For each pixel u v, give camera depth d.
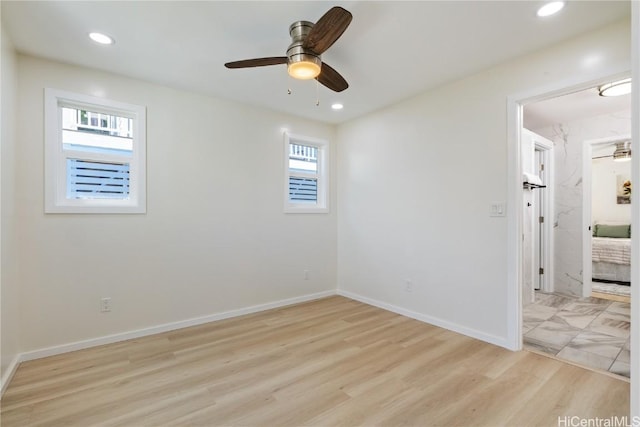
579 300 4.18
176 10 2.04
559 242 4.53
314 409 1.97
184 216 3.30
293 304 4.08
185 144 3.30
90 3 1.97
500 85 2.77
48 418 1.88
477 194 2.95
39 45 2.44
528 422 1.85
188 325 3.32
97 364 2.51
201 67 2.81
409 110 3.55
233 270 3.63
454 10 2.04
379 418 1.89
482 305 2.93
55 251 2.68
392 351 2.72
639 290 0.80
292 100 3.59
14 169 2.44
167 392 2.14
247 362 2.54
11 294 2.36
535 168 4.49
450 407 1.98
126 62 2.71
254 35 2.33
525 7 2.01
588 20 2.15
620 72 2.16
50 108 2.65
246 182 3.72
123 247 2.98
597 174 6.36
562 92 2.47
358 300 4.23
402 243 3.66
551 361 2.53
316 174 4.48
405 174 3.61
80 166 2.84
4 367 2.20
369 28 2.23
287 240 4.06
